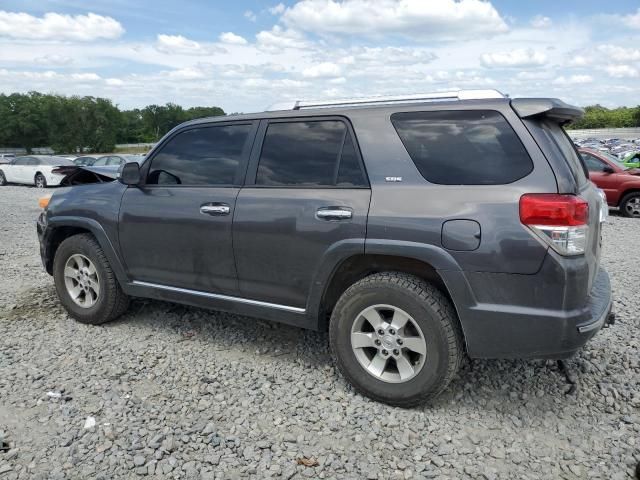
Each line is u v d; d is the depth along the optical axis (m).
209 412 3.29
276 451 2.89
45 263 5.11
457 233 2.96
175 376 3.76
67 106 88.50
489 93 3.21
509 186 2.91
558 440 2.99
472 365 3.87
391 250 3.14
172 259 4.14
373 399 3.39
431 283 3.29
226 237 3.79
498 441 2.98
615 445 2.92
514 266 2.86
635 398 3.38
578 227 2.81
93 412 3.27
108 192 4.51
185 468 2.75
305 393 3.50
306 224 3.44
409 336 3.25
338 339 3.43
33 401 3.41
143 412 3.28
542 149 2.90
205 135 4.08
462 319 3.03
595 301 3.12
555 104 2.93
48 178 22.14
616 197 12.34
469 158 3.06
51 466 2.77
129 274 4.46
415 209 3.09
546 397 3.43
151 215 4.17
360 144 3.36
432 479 2.66
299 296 3.60
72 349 4.24
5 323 4.86
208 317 4.93
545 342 2.88
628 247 8.35
